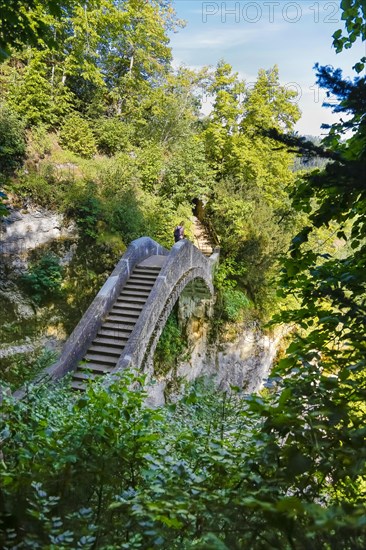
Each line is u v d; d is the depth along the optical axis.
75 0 4.88
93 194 14.58
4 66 15.77
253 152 20.97
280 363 2.59
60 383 6.33
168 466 2.29
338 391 2.18
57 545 1.68
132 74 21.84
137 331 9.47
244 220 18.91
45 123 16.06
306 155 2.02
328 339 2.84
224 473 2.15
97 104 18.89
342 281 2.88
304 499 1.89
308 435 1.92
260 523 1.67
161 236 17.12
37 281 12.60
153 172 18.92
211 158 22.45
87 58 18.14
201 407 3.34
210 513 1.75
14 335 11.70
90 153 16.89
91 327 9.57
